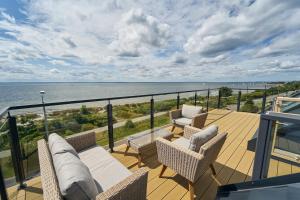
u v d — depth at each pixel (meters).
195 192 1.76
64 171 0.95
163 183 1.89
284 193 1.03
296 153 1.58
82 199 0.90
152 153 2.59
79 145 1.98
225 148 2.80
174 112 3.60
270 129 1.33
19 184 1.79
